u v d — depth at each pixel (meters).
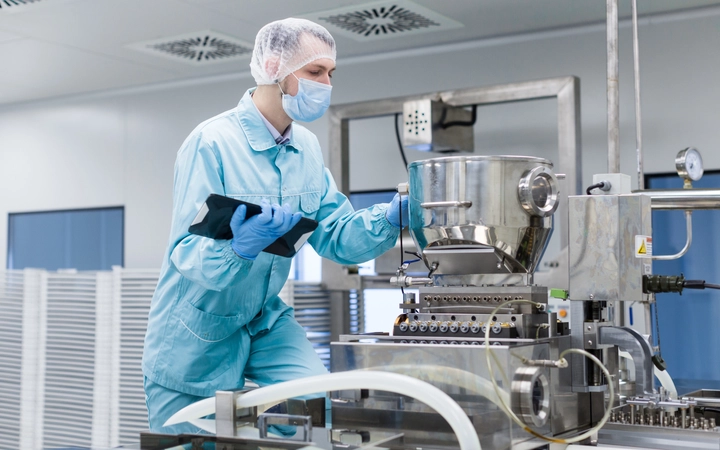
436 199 1.64
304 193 2.13
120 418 4.34
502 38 4.93
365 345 1.55
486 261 1.65
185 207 1.85
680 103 4.43
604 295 1.61
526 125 4.83
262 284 2.07
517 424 1.42
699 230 4.44
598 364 1.48
